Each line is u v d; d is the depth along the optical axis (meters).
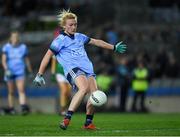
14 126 37.19
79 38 33.78
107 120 45.19
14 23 101.69
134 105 75.75
